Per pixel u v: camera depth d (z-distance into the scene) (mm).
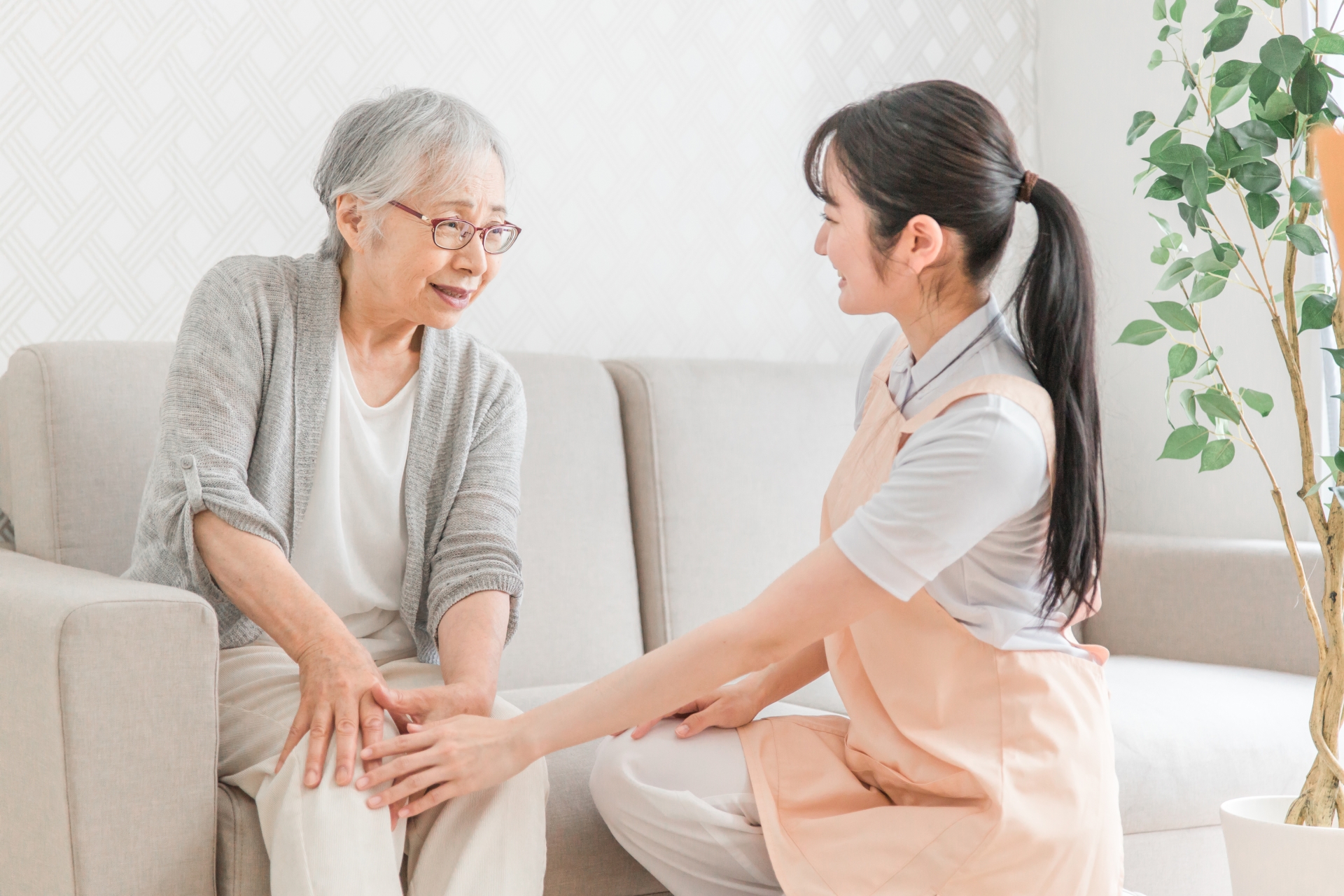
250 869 1101
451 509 1413
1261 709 1647
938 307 1142
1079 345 1093
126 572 1353
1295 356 1318
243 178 1957
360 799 1046
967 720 1077
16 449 1525
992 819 1018
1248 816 1274
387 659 1407
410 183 1267
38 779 1060
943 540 1020
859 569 1035
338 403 1343
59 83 1828
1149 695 1685
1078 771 1067
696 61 2361
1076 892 1048
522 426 1506
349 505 1363
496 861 1094
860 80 2549
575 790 1305
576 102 2236
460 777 1076
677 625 1939
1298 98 1269
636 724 1087
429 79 2102
